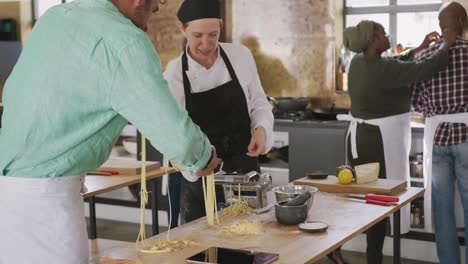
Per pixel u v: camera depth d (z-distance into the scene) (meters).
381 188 3.31
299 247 2.47
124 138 6.20
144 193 2.56
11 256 2.07
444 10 4.37
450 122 4.43
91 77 1.96
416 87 4.62
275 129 5.36
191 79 3.47
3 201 2.08
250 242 2.55
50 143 2.02
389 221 4.97
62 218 2.06
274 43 5.92
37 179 2.04
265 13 5.92
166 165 3.70
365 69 4.49
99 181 3.82
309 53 5.79
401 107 4.54
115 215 6.28
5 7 6.88
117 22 1.99
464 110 4.39
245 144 3.54
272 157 5.59
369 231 4.17
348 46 4.56
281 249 2.45
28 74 2.04
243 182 3.00
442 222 4.52
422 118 5.13
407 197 3.26
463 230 4.79
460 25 4.38
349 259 5.09
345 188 3.40
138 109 1.95
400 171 4.59
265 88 6.01
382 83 4.43
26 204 2.04
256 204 3.04
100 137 2.07
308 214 2.95
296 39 5.82
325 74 5.75
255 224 2.75
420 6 5.49
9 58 6.50
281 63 5.91
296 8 5.79
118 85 1.95
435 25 5.45
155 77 1.96
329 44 5.70
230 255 2.35
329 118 5.34
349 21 5.80
